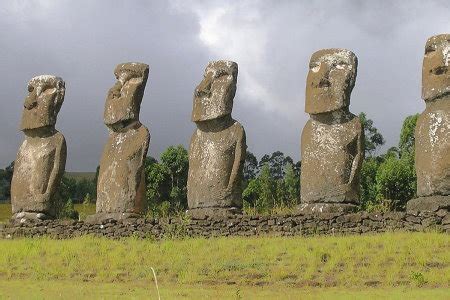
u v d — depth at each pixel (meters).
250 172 50.62
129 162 25.34
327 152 23.27
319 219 21.70
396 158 38.84
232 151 24.59
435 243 18.59
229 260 18.72
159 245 21.06
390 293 15.21
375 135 43.06
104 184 25.50
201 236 22.52
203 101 24.88
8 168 64.31
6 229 25.30
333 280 16.78
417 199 21.73
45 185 26.52
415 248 18.30
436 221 20.59
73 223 24.44
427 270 16.91
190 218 23.05
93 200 52.62
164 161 41.94
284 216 22.03
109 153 25.80
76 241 22.25
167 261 19.17
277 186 39.12
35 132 27.08
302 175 23.58
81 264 19.42
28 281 18.00
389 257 17.86
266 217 22.20
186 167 41.75
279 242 20.20
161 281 17.58
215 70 24.97
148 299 15.12
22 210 26.33
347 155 23.16
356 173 23.03
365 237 19.86
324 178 23.08
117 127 25.92
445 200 21.11
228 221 22.50
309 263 17.92
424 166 21.86
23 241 23.03
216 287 16.75
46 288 16.86
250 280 17.17
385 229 20.94
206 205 24.28
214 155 24.58
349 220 21.39
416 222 20.77
